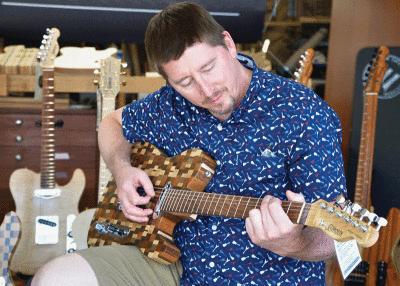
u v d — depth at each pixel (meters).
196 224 1.26
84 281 1.15
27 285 1.96
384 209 2.58
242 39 3.55
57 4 2.82
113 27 3.22
